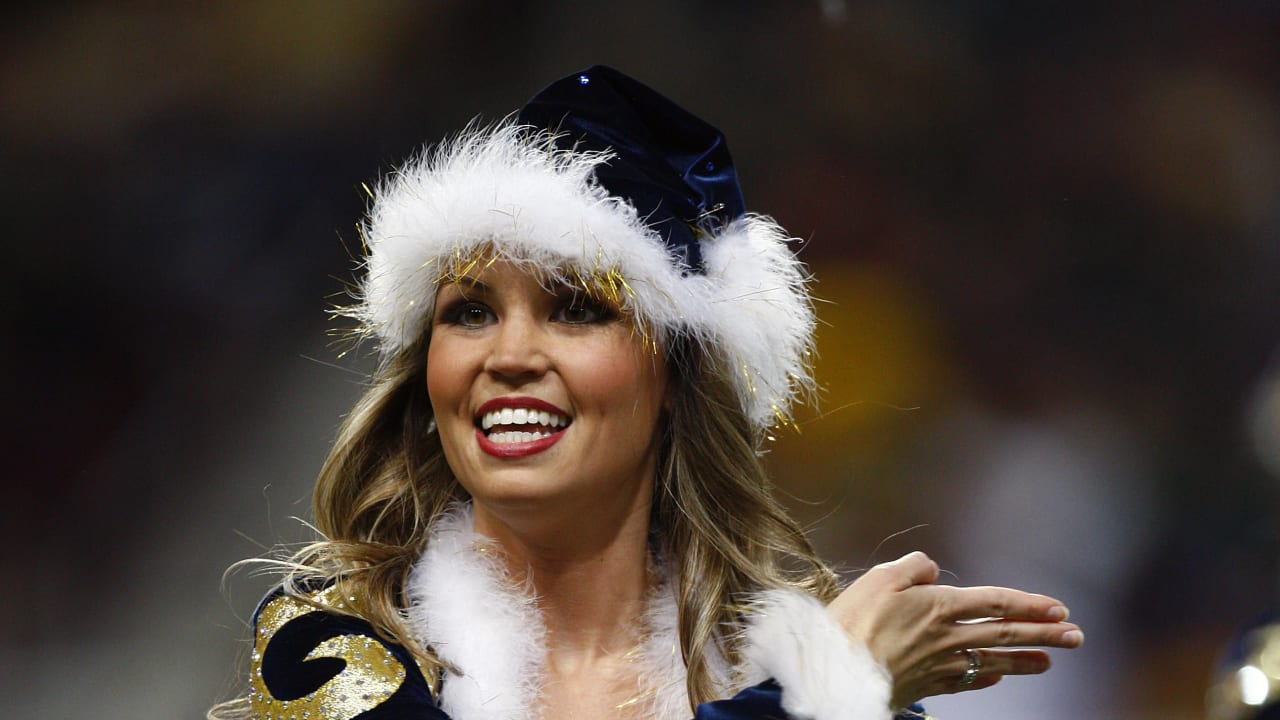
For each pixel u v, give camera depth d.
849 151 26.11
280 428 22.52
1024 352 25.55
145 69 23.56
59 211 23.16
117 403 22.53
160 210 23.36
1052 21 26.16
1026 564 23.36
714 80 26.08
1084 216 26.09
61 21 23.36
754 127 26.16
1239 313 25.72
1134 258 25.84
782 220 25.94
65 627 20.75
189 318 22.94
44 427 22.23
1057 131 26.22
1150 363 25.50
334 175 23.89
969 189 26.08
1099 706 21.19
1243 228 25.95
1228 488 23.75
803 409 23.25
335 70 24.06
